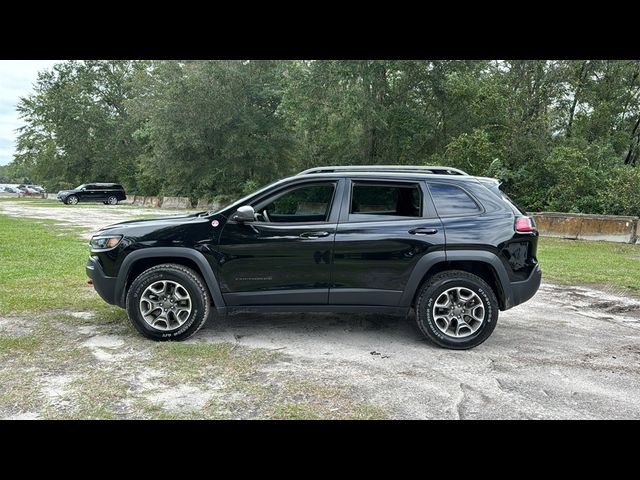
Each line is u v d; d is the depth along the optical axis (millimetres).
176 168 28219
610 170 15797
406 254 4484
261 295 4574
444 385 3646
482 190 4684
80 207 29250
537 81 18656
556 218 14047
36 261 8500
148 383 3594
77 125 43844
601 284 7543
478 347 4590
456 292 4512
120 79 44406
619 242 12727
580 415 3197
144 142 39031
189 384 3588
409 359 4219
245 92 26859
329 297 4570
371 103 19781
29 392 3400
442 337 4488
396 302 4566
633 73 21156
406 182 4680
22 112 45125
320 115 20297
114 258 4562
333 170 4922
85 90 44219
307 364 4047
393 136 21812
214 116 26328
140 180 37312
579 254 10539
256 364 4016
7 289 6418
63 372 3771
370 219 4598
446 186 4680
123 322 5113
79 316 5301
